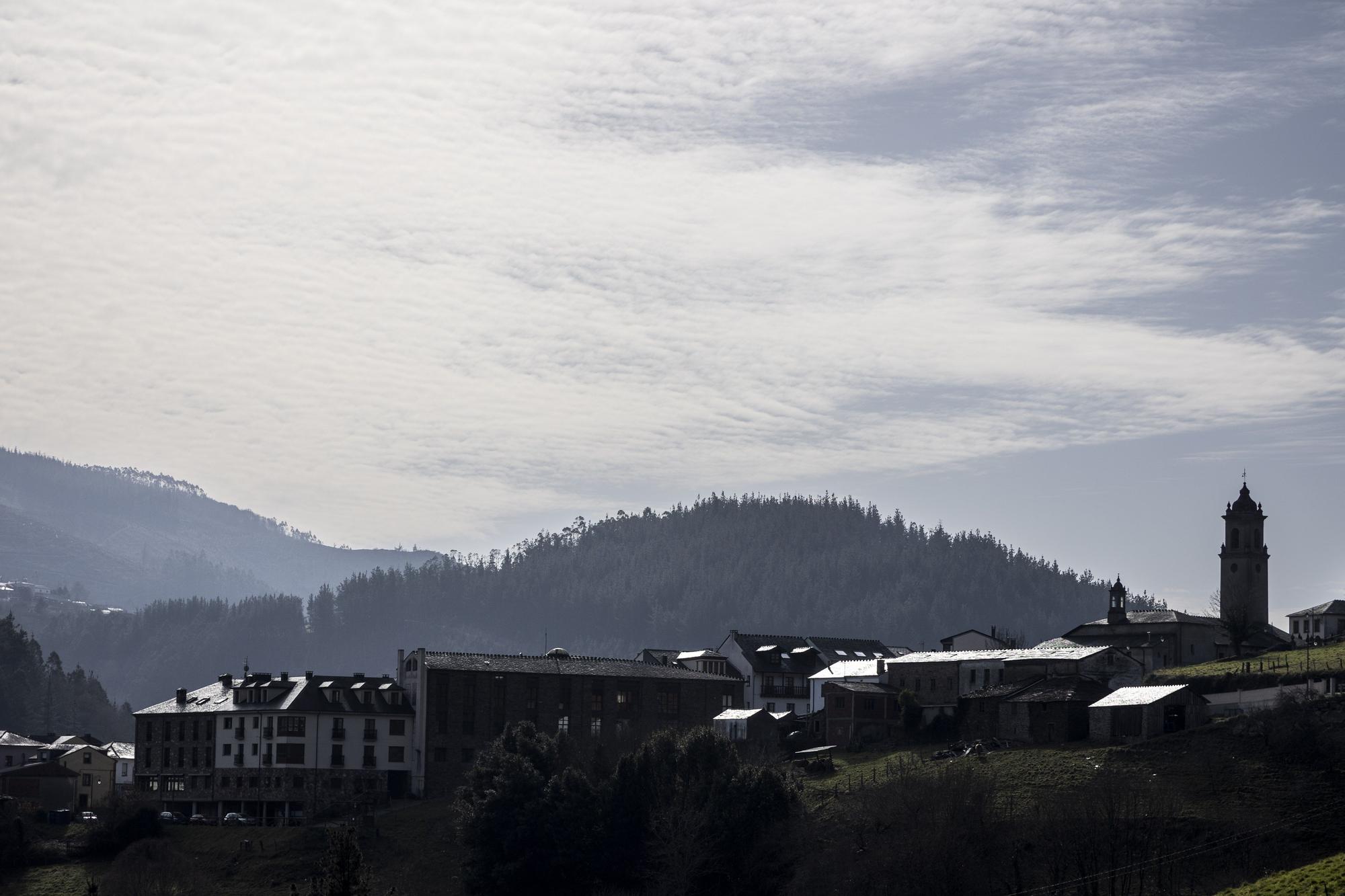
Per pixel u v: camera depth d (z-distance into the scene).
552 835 186.12
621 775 192.88
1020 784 186.00
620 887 184.88
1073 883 154.88
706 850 179.38
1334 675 196.50
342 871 140.00
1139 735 196.88
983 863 160.25
